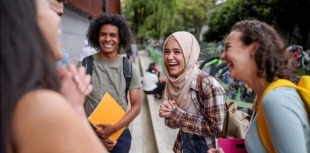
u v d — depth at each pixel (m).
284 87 1.54
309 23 22.06
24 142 0.83
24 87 0.84
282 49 1.68
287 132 1.45
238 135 2.35
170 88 2.68
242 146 1.90
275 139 1.49
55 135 0.83
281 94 1.50
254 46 1.68
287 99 1.48
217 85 2.51
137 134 6.23
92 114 2.82
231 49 1.73
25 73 0.84
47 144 0.83
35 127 0.83
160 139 5.61
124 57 3.13
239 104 4.98
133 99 3.09
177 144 2.71
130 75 3.05
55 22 0.98
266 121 1.53
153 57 20.11
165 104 2.59
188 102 2.57
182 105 2.60
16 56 0.83
